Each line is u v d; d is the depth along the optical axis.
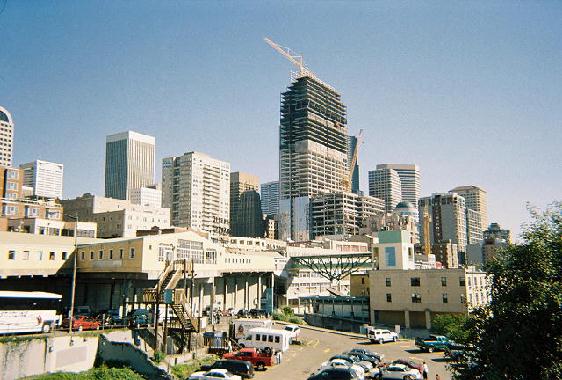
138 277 66.19
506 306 25.31
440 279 96.50
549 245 26.27
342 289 171.25
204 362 50.09
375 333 71.00
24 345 40.06
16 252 62.84
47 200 152.38
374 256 112.81
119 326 53.41
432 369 51.34
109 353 45.59
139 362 44.03
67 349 43.06
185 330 56.41
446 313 94.75
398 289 99.94
